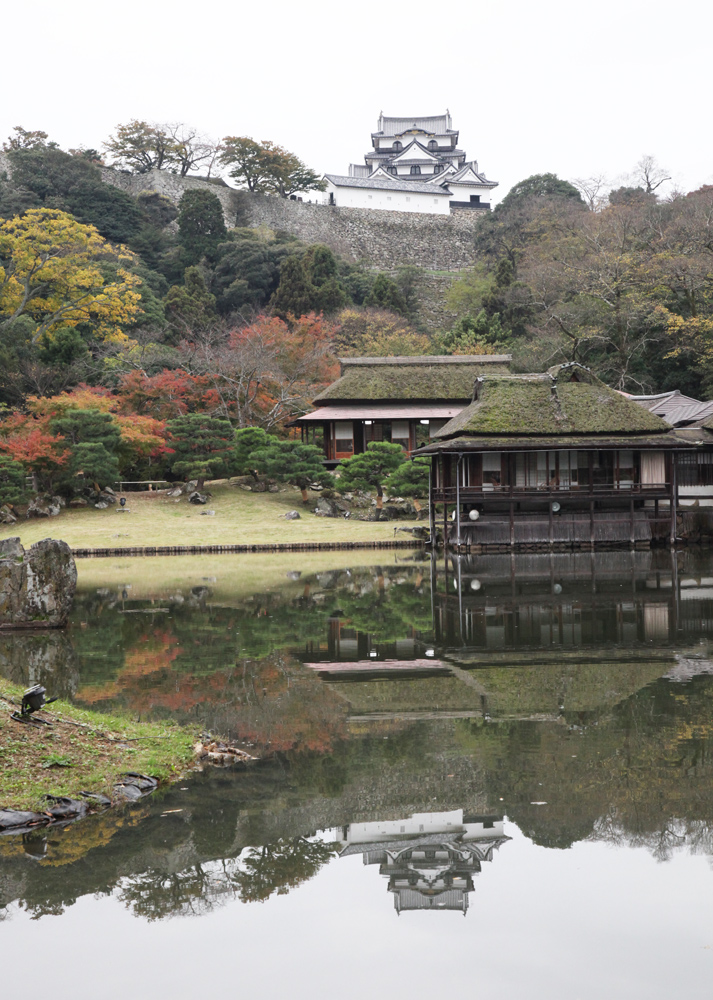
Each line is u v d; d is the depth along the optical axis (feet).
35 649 55.62
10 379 178.50
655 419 121.49
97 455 148.97
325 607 73.77
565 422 119.24
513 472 119.03
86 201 284.61
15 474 144.77
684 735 34.58
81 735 33.22
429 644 55.93
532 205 297.12
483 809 27.40
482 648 54.03
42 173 285.64
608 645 53.78
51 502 153.58
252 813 27.30
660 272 191.11
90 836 25.79
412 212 375.45
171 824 26.55
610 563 103.60
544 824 26.40
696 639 55.21
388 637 58.90
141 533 137.69
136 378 178.09
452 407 177.68
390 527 144.56
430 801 28.04
